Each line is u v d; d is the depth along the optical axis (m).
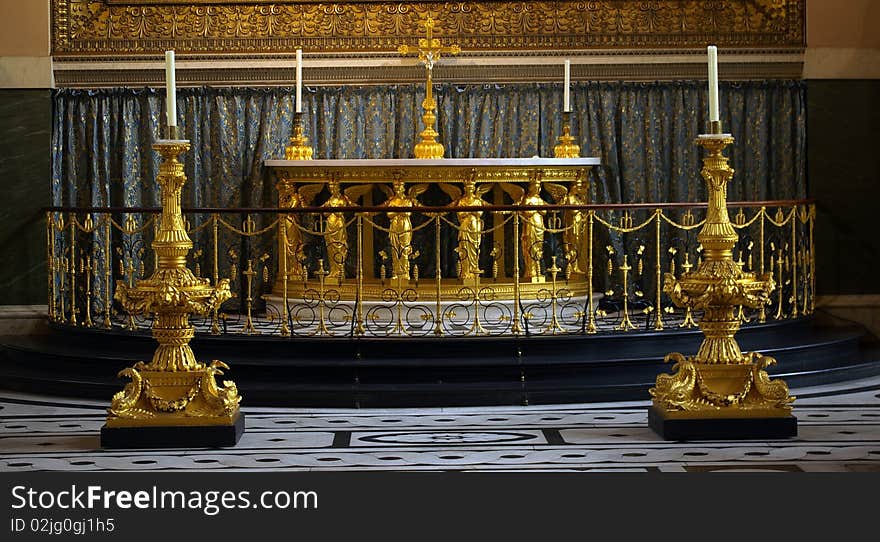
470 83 11.46
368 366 8.56
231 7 11.46
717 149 7.13
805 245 11.27
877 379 9.38
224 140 11.32
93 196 11.27
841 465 6.38
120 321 10.80
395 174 10.09
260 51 11.39
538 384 8.50
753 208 11.34
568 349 8.84
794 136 11.41
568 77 10.66
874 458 6.56
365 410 8.26
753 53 11.41
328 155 11.41
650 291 11.32
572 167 10.30
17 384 9.07
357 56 11.38
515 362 8.59
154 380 7.12
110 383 8.71
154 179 11.33
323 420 7.89
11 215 11.20
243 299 11.30
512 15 11.49
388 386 8.47
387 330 9.12
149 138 11.32
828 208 11.39
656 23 11.49
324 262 10.93
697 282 7.09
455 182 10.30
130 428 7.04
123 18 11.44
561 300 10.34
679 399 7.14
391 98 11.41
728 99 11.41
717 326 7.23
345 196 10.48
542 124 11.45
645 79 11.49
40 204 11.22
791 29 11.47
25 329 11.18
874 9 11.38
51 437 7.37
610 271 9.32
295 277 10.84
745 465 6.41
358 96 11.42
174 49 11.40
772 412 7.13
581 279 10.92
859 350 10.18
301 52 10.87
